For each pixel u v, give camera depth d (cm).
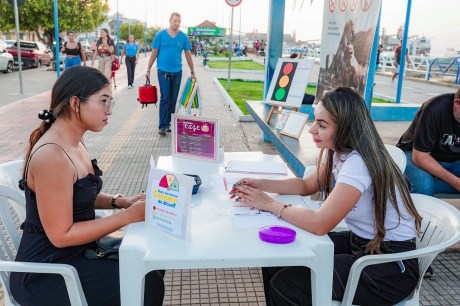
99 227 200
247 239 193
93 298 205
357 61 525
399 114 980
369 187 211
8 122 873
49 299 200
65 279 191
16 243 238
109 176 558
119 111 1030
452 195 368
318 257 190
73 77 204
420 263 225
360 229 226
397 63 2014
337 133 216
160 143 730
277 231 194
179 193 187
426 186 349
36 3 2706
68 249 207
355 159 210
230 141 760
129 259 184
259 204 222
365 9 502
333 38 615
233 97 1309
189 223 195
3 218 234
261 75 2280
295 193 256
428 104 340
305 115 479
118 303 207
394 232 219
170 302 304
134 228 200
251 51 5875
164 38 738
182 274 339
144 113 1010
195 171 288
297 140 466
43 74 1998
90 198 211
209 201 234
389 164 213
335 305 207
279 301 212
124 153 666
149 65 752
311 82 1831
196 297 311
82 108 204
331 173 243
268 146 730
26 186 200
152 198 197
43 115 202
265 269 253
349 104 213
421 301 308
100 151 675
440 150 352
